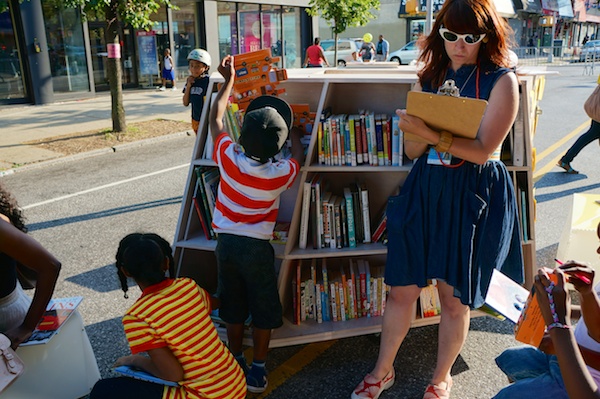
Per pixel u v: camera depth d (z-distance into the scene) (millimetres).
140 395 2207
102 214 5992
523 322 1938
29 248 2166
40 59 13711
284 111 2773
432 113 2201
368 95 3449
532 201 3100
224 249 2672
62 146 9383
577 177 7156
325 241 3100
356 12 16125
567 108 13414
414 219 2527
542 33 40125
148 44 16891
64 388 2650
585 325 1874
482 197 2426
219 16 18062
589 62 29250
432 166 2482
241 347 2984
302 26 21406
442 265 2484
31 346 2492
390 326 2746
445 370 2725
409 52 23781
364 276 3229
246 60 2949
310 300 3238
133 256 2229
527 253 3240
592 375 1826
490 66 2387
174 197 6617
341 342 3373
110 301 3961
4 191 2398
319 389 2926
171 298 2225
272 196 2617
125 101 14719
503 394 2080
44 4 13719
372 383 2773
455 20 2264
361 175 3453
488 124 2311
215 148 2740
